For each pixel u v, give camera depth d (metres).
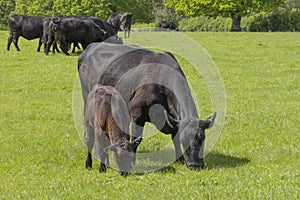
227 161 9.80
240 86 18.97
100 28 26.48
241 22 56.28
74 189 8.30
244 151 10.60
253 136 11.95
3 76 20.86
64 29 25.70
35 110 15.32
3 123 13.83
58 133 12.62
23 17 27.16
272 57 25.86
